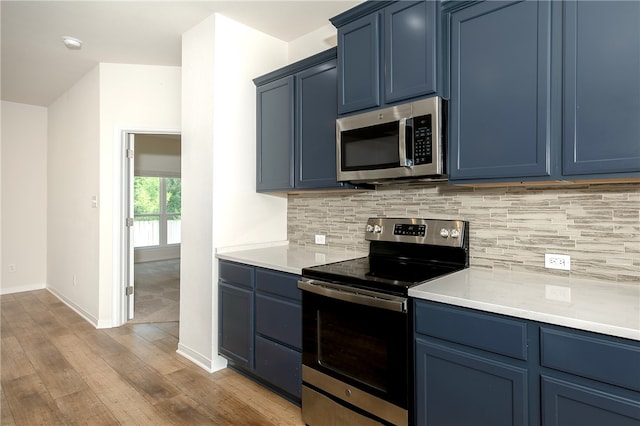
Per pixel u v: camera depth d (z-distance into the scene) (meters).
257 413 2.14
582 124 1.41
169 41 3.05
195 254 2.82
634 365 1.07
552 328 1.22
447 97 1.80
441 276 1.80
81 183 4.01
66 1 2.43
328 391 1.91
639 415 1.06
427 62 1.79
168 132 3.71
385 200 2.44
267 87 2.78
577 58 1.42
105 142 3.61
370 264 2.15
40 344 3.16
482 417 1.38
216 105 2.64
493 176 1.64
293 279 2.11
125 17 2.65
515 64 1.58
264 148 2.82
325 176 2.38
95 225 3.71
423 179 2.04
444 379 1.48
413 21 1.85
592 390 1.14
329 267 2.06
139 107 3.64
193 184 2.84
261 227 2.95
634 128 1.30
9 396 2.31
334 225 2.76
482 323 1.37
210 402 2.25
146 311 4.11
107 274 3.63
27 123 4.96
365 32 2.06
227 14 2.62
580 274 1.71
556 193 1.77
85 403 2.23
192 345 2.86
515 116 1.58
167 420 2.07
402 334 1.59
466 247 2.02
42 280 5.14
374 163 2.02
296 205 3.06
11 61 3.48
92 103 3.72
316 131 2.43
